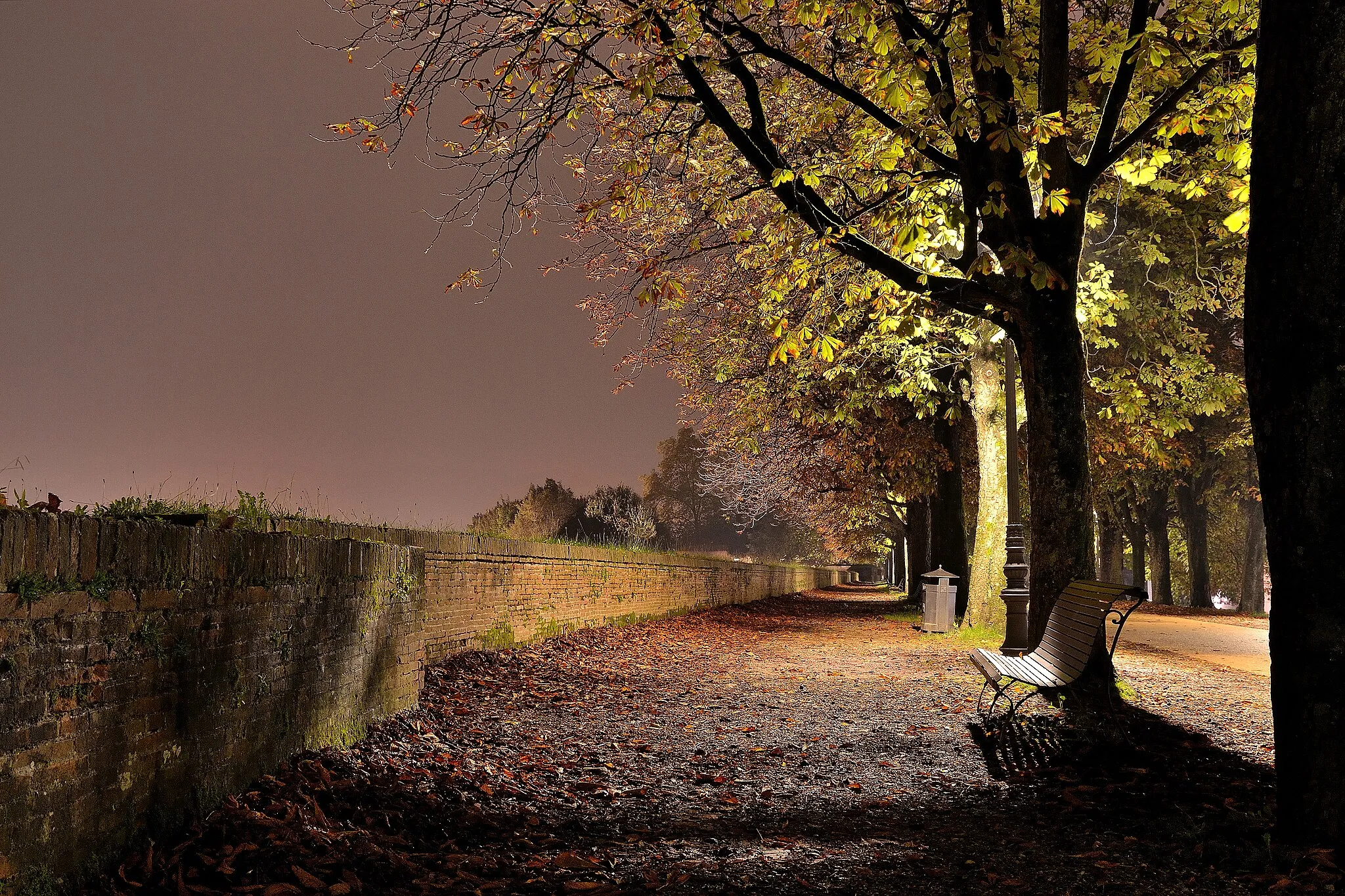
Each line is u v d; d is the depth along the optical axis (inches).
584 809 243.1
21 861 136.9
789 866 191.5
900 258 501.4
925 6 448.8
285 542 228.8
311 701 242.7
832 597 1913.1
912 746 323.6
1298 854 183.8
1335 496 193.6
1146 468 1305.4
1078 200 397.7
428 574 403.9
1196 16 402.0
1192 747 300.0
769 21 461.4
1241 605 1389.0
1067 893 172.6
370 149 378.3
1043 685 310.0
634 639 654.5
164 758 174.9
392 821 211.5
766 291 598.5
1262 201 202.1
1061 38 392.2
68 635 149.4
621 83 401.7
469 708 358.9
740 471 1443.2
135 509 228.4
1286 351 198.4
